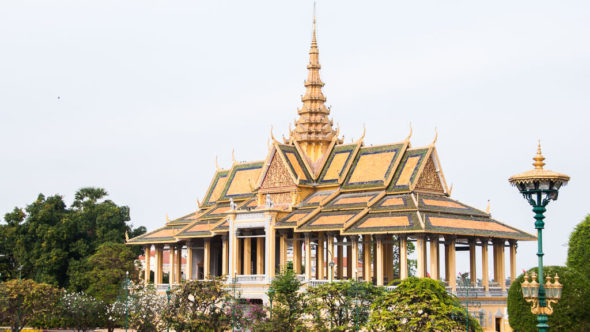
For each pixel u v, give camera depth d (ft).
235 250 396.78
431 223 336.49
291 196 399.85
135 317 357.00
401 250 339.16
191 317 320.29
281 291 317.01
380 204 363.56
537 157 171.73
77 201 543.39
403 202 355.56
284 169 405.39
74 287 470.80
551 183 167.73
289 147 414.41
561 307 213.46
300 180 400.26
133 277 460.14
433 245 343.26
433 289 263.90
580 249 270.87
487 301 349.41
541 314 167.32
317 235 397.39
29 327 431.02
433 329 252.62
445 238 359.05
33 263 488.44
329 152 416.26
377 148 395.75
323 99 432.25
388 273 390.01
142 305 362.94
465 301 336.49
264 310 339.36
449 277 344.28
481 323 341.41
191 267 447.83
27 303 376.89
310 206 389.60
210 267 451.12
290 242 418.51
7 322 380.37
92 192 545.85
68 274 481.46
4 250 500.74
